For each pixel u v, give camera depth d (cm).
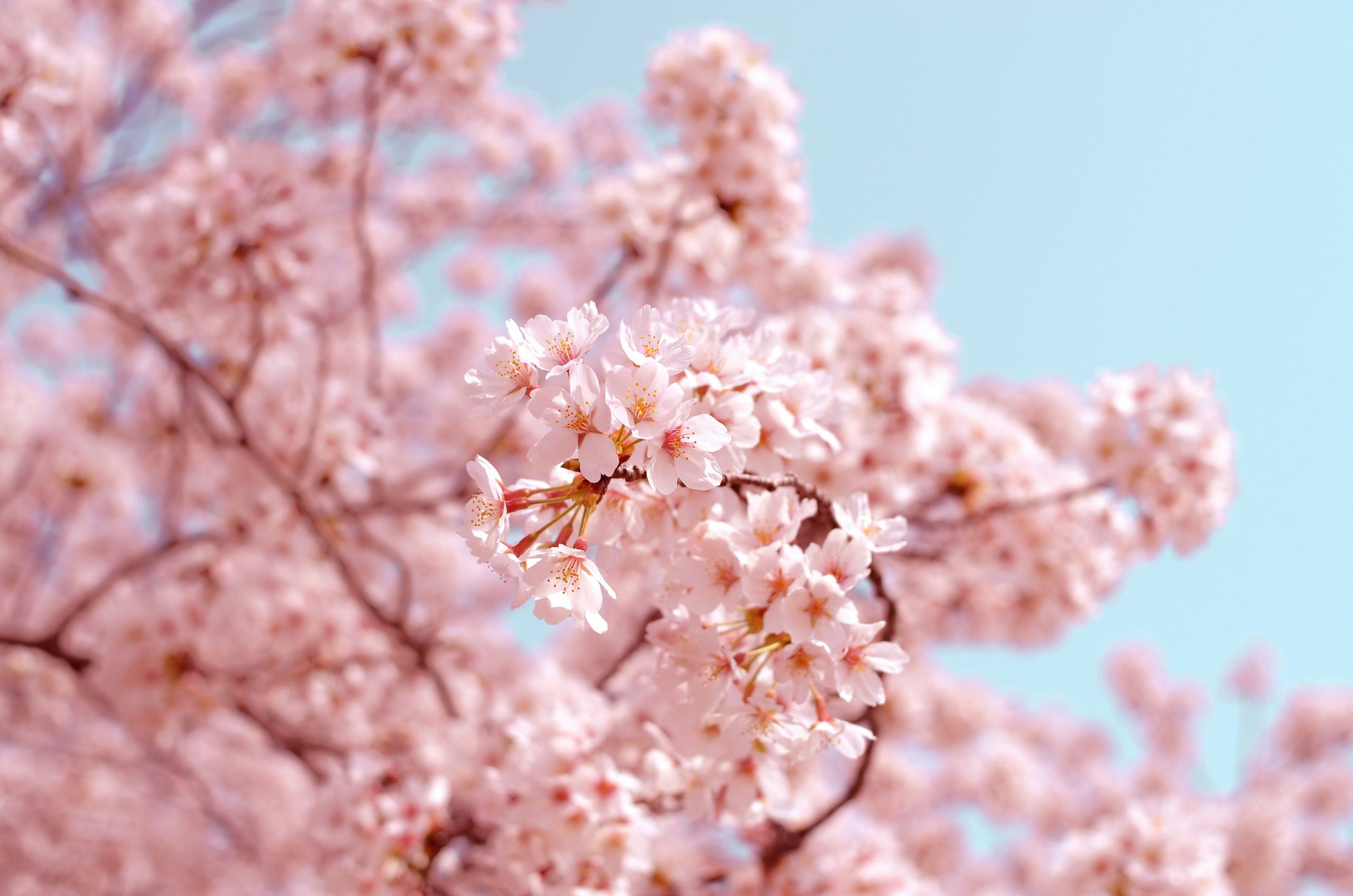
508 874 361
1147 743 1398
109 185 786
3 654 731
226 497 594
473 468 202
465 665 632
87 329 850
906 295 482
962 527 520
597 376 207
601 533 234
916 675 862
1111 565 543
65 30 754
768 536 228
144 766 773
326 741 596
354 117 792
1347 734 1295
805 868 419
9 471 809
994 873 1158
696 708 235
